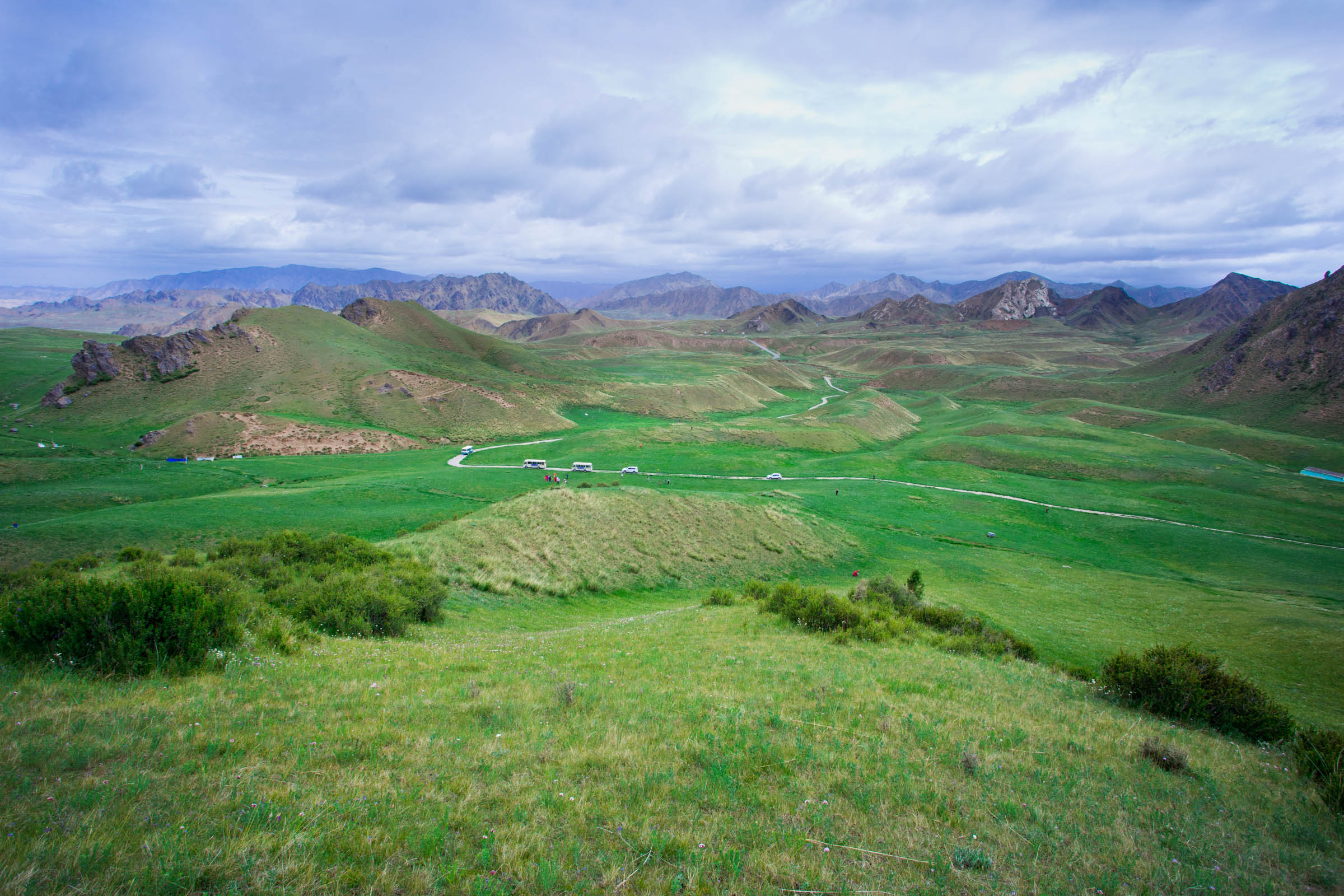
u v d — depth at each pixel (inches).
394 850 245.9
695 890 238.4
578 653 728.3
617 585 1862.7
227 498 3442.4
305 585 989.8
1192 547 3282.5
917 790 350.0
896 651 857.5
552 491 2428.6
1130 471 5073.8
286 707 411.8
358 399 7140.8
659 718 450.0
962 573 2620.6
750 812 307.7
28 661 446.6
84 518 2787.9
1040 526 3666.3
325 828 254.2
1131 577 2748.5
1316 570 2972.4
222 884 213.5
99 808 248.7
